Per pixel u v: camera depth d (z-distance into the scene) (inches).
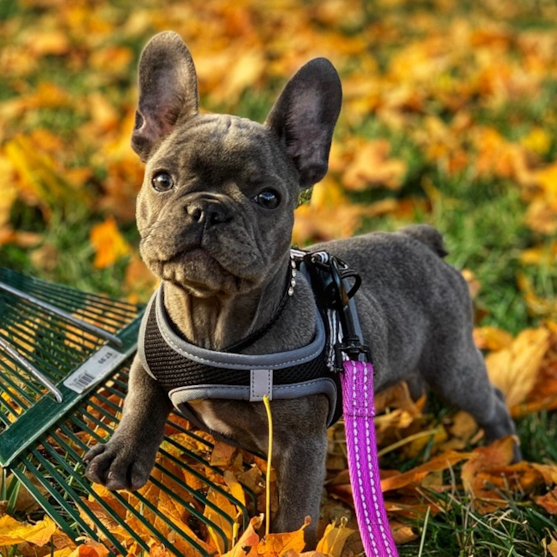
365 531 33.4
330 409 35.6
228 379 34.3
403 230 42.4
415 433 42.3
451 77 85.1
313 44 92.9
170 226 33.3
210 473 36.7
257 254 33.8
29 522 35.4
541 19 119.3
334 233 52.8
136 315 43.0
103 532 34.0
